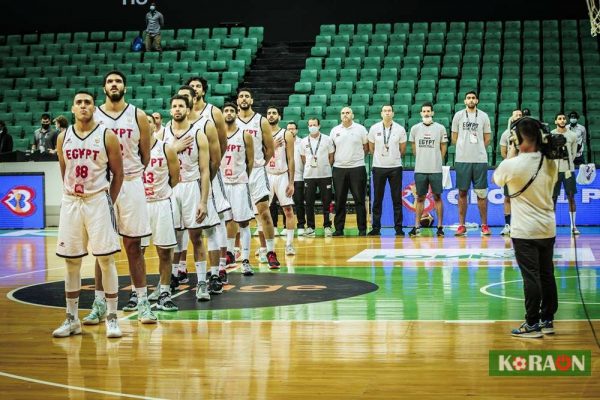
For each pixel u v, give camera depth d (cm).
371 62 1959
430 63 1939
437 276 881
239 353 545
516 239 584
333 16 2148
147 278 902
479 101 1800
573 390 452
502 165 582
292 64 2084
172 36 2138
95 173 595
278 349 554
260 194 945
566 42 1941
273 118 1095
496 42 1980
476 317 655
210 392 455
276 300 744
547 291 594
